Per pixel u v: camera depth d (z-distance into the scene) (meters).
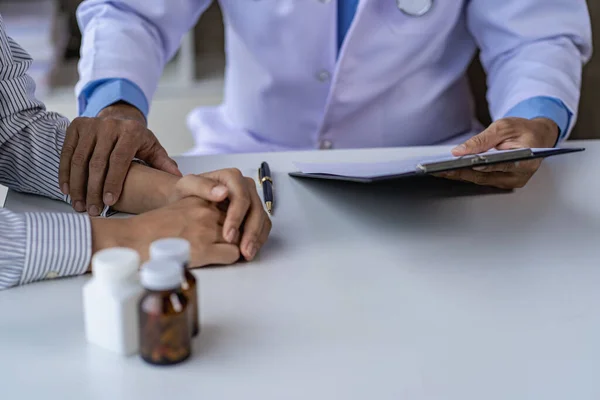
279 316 0.63
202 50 2.50
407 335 0.60
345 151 1.09
